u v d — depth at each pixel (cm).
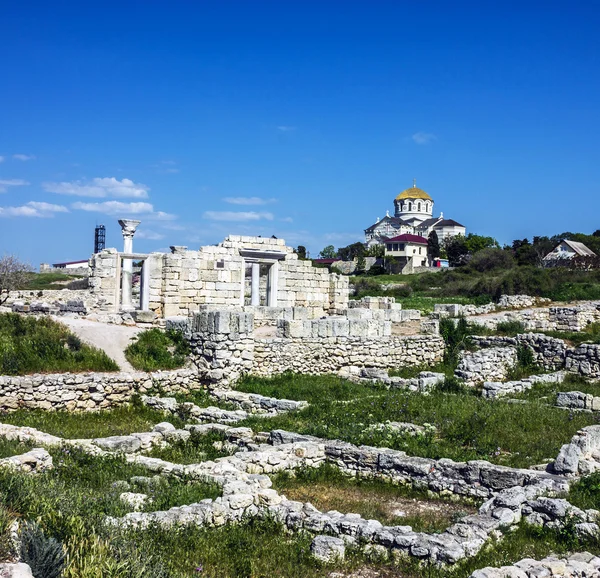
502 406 2180
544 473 1511
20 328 2536
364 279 9794
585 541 1191
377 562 1137
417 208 19125
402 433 1850
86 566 838
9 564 770
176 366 2616
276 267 4441
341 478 1653
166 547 1087
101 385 2269
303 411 2131
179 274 4028
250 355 2619
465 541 1147
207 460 1692
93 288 3891
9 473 1195
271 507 1316
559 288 6366
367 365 3067
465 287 7519
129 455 1706
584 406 2223
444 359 3375
